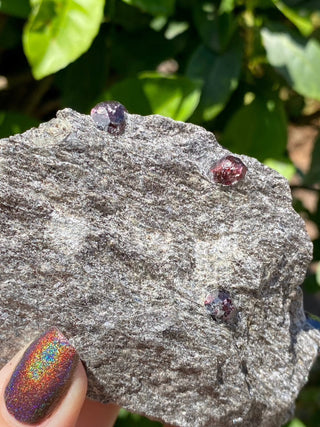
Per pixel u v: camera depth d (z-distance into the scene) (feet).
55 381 0.26
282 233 0.29
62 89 0.45
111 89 0.36
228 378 0.28
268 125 0.41
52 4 0.33
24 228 0.26
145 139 0.29
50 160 0.27
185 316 0.27
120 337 0.27
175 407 0.28
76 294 0.26
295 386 0.30
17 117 0.39
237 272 0.28
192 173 0.29
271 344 0.29
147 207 0.28
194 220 0.29
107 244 0.27
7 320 0.26
